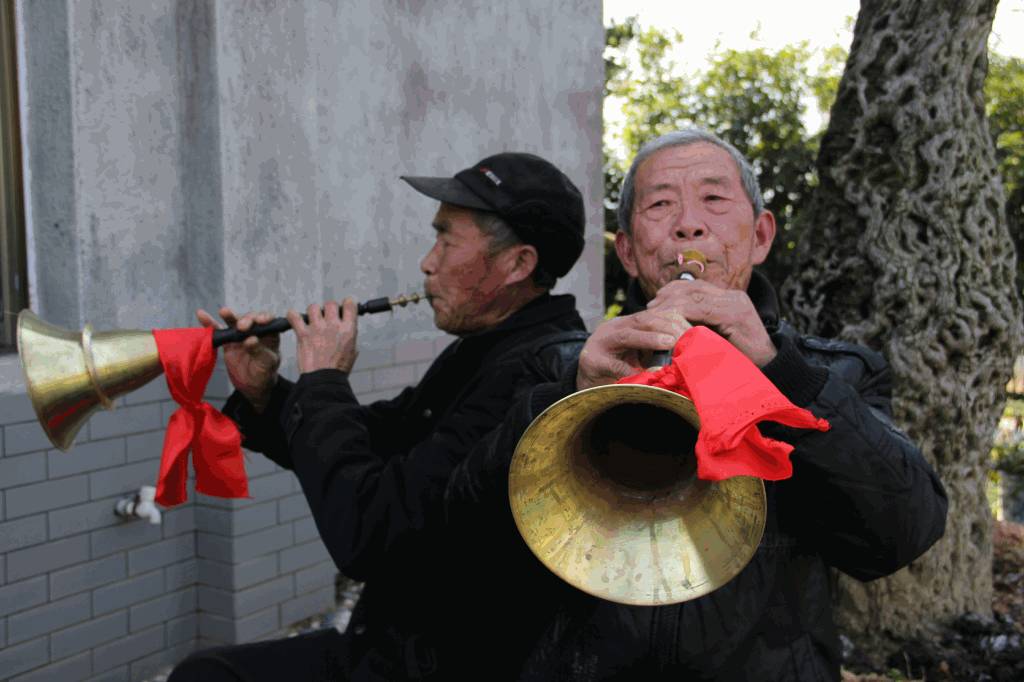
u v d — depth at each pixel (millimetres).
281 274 4230
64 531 3625
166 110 3895
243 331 2248
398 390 5203
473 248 2293
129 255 3771
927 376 4086
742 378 1289
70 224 3564
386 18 5121
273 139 4160
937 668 4039
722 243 1809
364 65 4984
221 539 4121
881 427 1582
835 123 4301
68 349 2053
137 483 3873
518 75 6207
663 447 1625
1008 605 4742
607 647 1630
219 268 3959
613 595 1511
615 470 1632
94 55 3602
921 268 4062
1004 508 7027
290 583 4398
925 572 4281
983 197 4121
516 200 2264
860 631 4312
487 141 5961
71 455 3631
